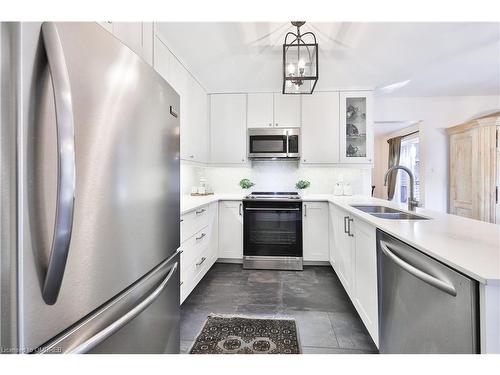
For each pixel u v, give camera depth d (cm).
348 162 348
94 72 70
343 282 246
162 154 112
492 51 249
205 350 166
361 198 320
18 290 53
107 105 76
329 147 350
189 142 286
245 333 185
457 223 148
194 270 238
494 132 323
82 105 66
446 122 393
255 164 389
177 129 130
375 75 307
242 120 359
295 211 320
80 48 66
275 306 225
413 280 113
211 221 304
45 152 57
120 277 82
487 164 329
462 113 392
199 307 224
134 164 89
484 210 332
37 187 56
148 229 99
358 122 352
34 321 55
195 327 193
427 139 397
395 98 398
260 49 240
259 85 338
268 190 387
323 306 225
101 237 74
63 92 57
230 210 337
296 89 233
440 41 230
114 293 79
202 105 337
